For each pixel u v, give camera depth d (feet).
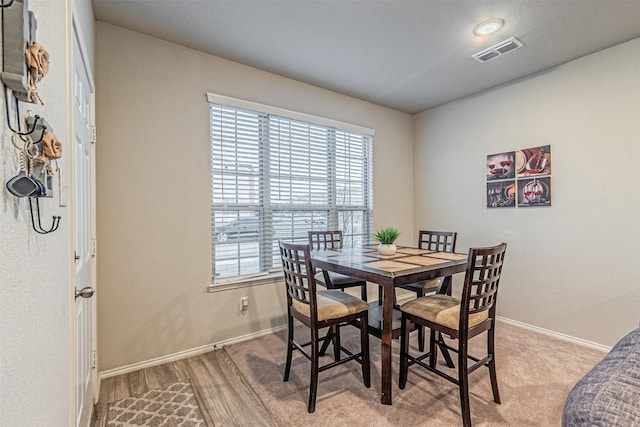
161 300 7.79
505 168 10.52
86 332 5.19
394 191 13.17
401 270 5.95
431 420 5.57
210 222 8.54
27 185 1.87
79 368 4.42
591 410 2.49
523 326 10.01
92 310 5.95
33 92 1.98
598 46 8.18
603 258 8.38
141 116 7.52
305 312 6.29
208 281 8.49
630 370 2.92
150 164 7.64
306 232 10.67
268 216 9.72
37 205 2.29
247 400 6.21
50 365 2.66
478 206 11.37
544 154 9.52
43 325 2.45
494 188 10.85
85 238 5.33
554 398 6.17
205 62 8.45
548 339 9.09
